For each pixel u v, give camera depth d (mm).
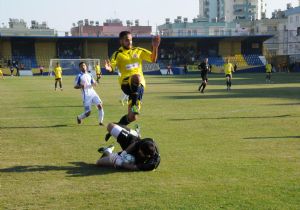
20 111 19578
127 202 6621
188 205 6441
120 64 10211
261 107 20234
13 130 13961
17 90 35031
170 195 6926
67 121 16047
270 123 14836
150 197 6840
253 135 12453
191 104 22125
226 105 21422
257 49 87312
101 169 8656
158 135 12586
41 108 20844
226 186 7363
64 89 36438
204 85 30797
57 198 6855
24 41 79625
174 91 32344
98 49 83375
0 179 7969
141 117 16812
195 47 87062
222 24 118500
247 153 9984
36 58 80062
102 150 9297
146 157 8477
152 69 78375
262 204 6453
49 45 81688
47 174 8312
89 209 6352
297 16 100000
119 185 7516
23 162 9336
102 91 33438
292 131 13117
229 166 8734
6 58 78375
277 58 82812
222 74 74375
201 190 7164
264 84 41562
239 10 151500
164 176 8047
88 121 16094
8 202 6680
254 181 7637
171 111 18906
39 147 11023
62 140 12016
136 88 10086
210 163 9016
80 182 7738
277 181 7625
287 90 32500
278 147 10648
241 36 82250
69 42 82000
